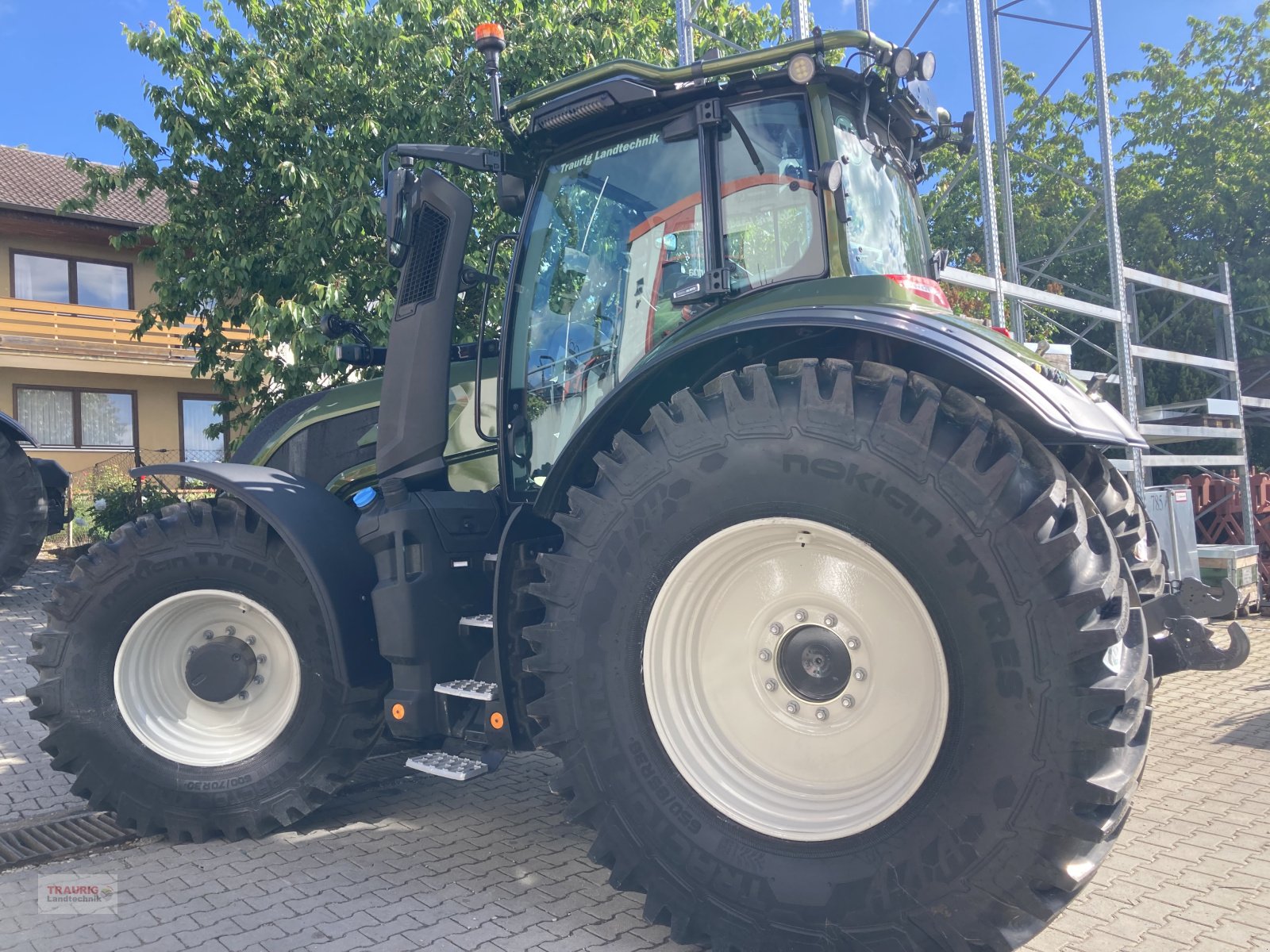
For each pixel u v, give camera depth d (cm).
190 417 1991
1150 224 1548
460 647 330
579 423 334
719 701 264
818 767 252
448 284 347
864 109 313
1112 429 258
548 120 325
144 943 263
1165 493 728
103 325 1822
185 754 348
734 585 264
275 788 341
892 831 228
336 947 260
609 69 312
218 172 1004
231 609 357
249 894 297
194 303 1021
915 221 358
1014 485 221
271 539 348
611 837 258
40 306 1756
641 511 257
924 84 343
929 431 227
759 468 244
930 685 238
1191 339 1230
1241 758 423
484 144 927
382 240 945
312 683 343
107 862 327
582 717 262
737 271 301
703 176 305
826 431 236
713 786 254
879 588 245
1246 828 340
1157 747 444
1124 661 227
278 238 988
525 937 266
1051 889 218
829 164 282
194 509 353
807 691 255
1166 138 2042
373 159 930
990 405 255
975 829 217
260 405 1043
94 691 345
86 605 348
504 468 341
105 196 1025
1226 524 920
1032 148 2019
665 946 260
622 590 259
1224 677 586
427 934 268
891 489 228
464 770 303
